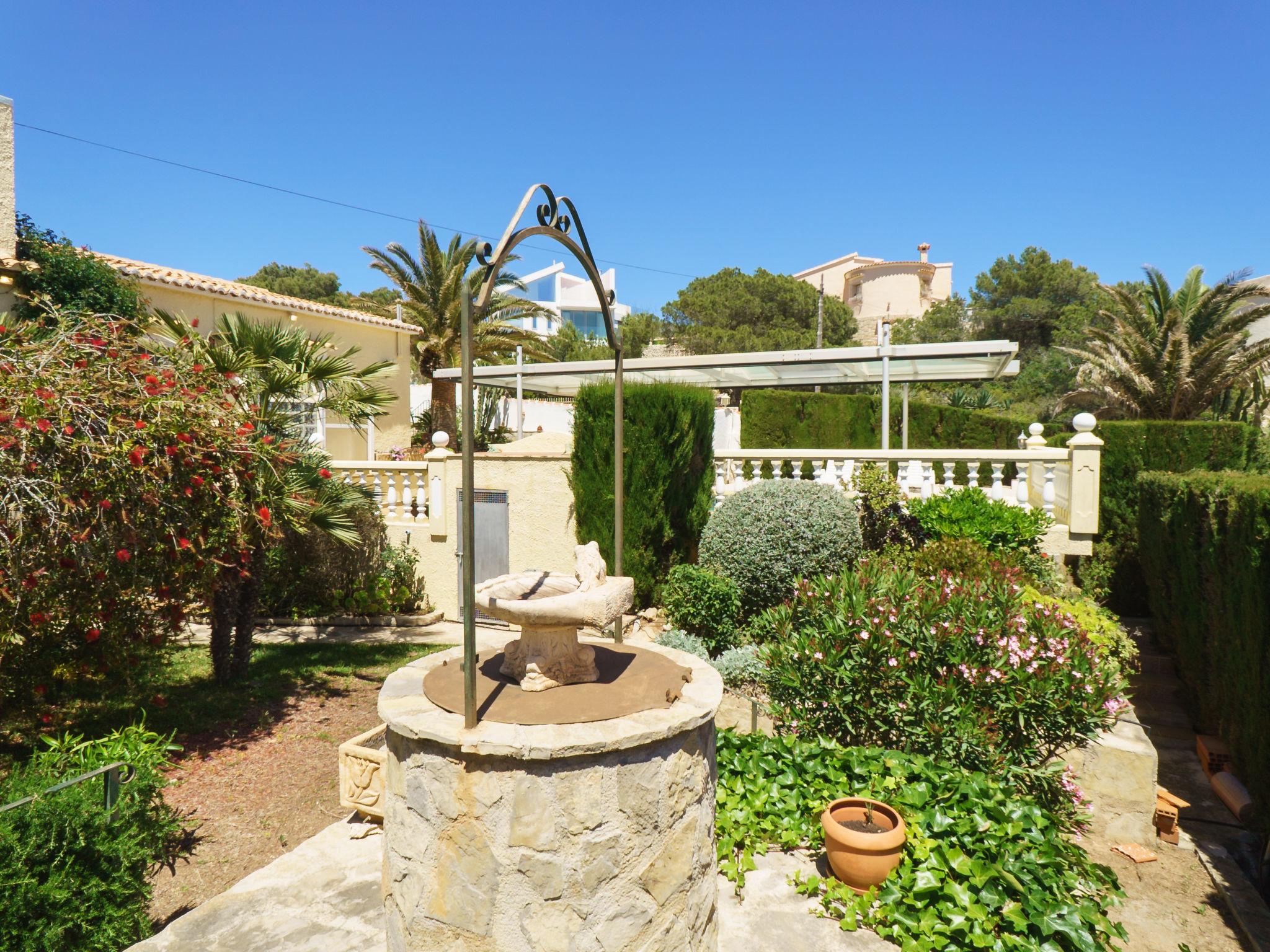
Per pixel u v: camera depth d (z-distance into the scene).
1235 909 5.35
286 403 9.55
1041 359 44.00
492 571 11.44
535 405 29.14
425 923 3.28
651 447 9.79
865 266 68.06
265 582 11.70
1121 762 6.40
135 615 6.66
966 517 9.73
